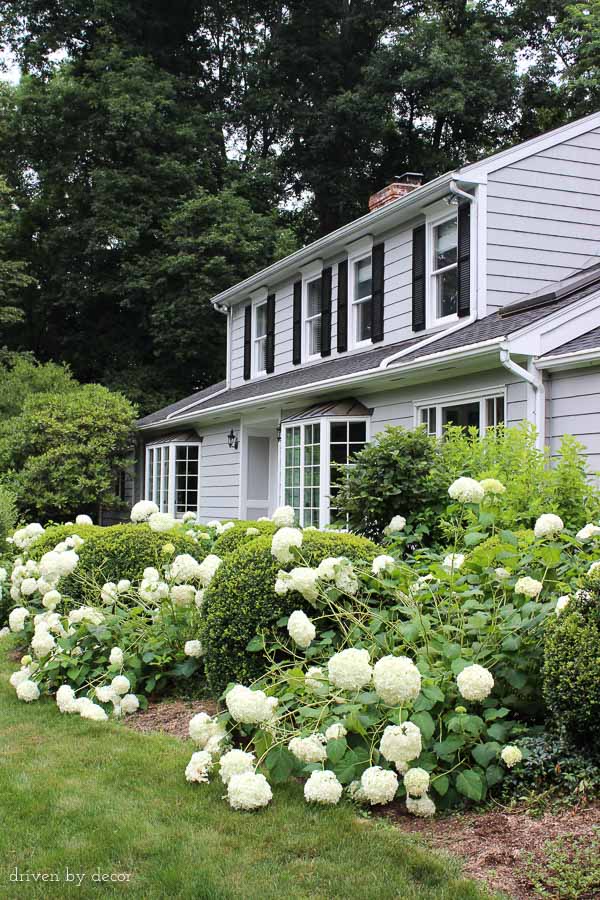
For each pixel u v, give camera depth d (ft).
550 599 13.71
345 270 45.06
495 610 13.37
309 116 88.43
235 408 47.16
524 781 11.67
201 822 11.41
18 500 57.41
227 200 80.64
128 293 83.97
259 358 56.65
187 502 58.65
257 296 56.03
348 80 92.89
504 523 18.01
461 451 25.49
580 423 26.32
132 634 18.43
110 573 21.22
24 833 11.26
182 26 94.48
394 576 14.53
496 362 28.94
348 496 25.98
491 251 34.45
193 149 85.35
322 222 92.58
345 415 37.42
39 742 15.25
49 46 88.89
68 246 85.20
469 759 12.23
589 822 10.43
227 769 11.96
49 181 86.79
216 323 80.38
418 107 84.64
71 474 58.85
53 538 25.95
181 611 18.63
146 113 80.38
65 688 17.33
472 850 10.31
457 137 87.45
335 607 15.57
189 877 9.85
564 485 20.63
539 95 84.64
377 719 12.17
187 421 56.39
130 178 81.51
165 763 13.82
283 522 18.03
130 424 63.77
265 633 15.53
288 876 9.78
